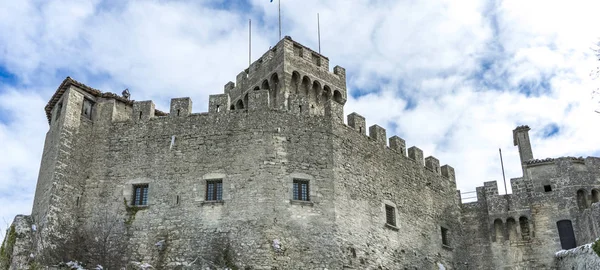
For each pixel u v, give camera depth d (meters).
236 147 38.28
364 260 37.47
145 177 38.12
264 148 38.06
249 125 38.94
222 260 34.59
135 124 40.19
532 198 47.53
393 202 42.25
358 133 42.19
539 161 48.50
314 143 39.09
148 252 35.69
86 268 34.44
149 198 37.38
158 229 36.28
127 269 34.72
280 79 48.59
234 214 36.12
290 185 37.25
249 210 36.12
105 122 40.34
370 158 42.06
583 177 47.19
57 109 40.88
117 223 36.78
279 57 49.66
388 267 39.00
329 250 35.94
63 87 40.28
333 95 51.84
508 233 47.09
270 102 49.34
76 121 39.38
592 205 44.00
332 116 40.59
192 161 38.19
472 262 46.91
